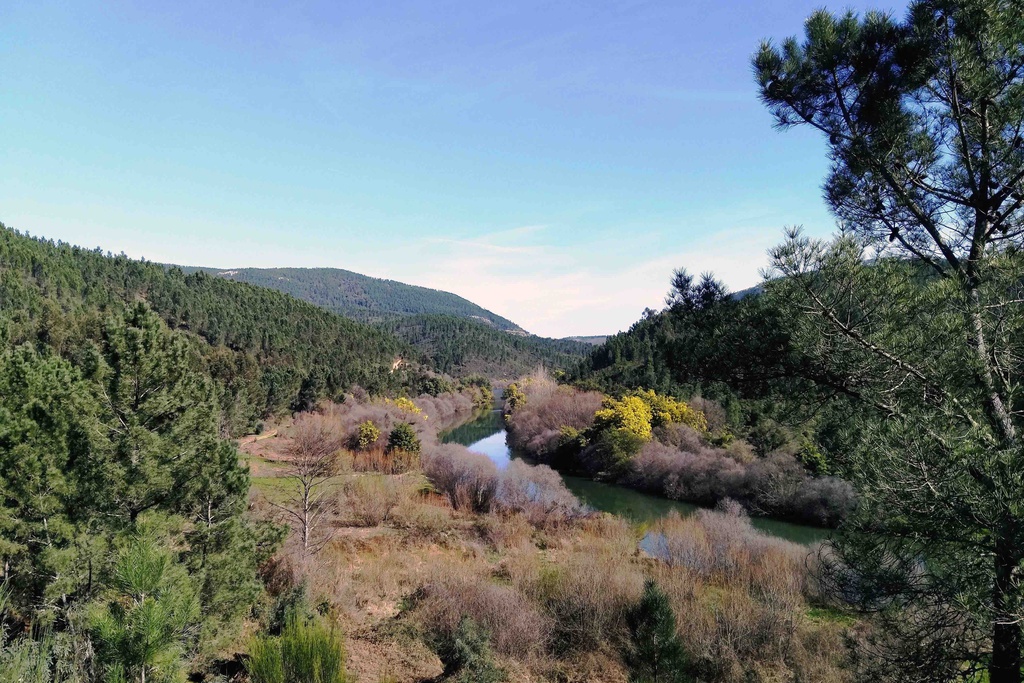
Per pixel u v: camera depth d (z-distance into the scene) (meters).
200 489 9.91
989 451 4.45
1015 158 5.42
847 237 6.00
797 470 25.92
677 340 7.64
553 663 11.88
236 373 50.88
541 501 27.52
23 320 40.34
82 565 8.31
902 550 5.41
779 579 15.46
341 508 24.39
